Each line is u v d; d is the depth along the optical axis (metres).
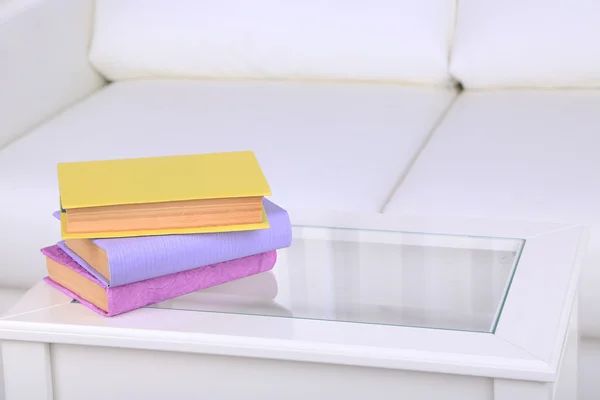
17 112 1.96
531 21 1.94
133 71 2.23
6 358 1.01
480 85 2.03
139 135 1.83
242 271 1.09
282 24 2.08
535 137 1.72
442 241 1.18
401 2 2.04
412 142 1.79
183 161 1.14
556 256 1.12
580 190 1.51
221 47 2.13
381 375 0.94
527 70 1.96
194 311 1.01
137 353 0.99
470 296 1.02
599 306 1.44
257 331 0.96
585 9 1.91
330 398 0.96
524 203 1.49
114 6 2.20
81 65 2.21
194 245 1.02
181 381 0.99
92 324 0.98
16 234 1.63
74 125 1.92
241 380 0.97
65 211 1.08
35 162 1.73
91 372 1.01
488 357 0.89
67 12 2.13
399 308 1.00
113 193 1.02
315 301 1.03
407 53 2.03
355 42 2.05
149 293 1.02
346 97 2.02
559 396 1.29
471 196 1.52
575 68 1.92
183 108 1.98
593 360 1.49
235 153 1.18
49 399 1.02
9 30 1.92
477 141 1.73
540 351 0.90
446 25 2.06
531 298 1.01
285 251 1.16
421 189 1.56
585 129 1.74
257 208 1.04
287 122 1.87
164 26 2.15
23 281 1.66
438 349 0.91
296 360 0.94
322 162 1.68
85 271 1.03
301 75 2.13
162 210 1.02
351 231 1.22
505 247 1.16
